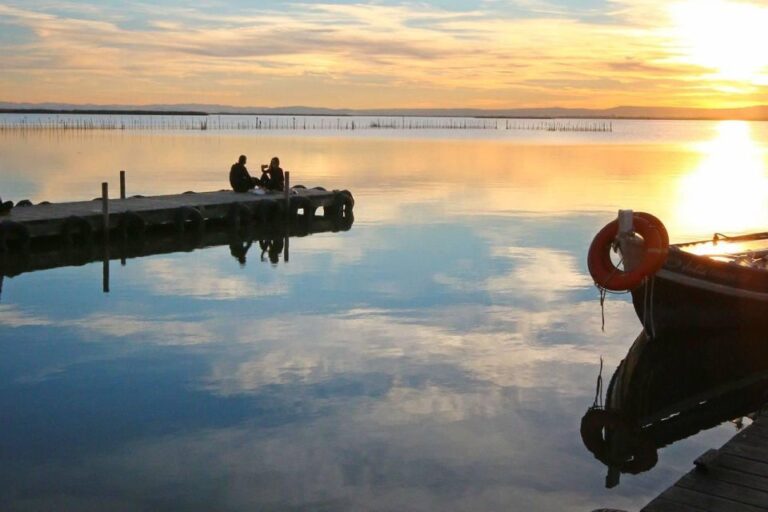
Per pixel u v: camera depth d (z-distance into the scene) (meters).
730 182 41.81
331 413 9.65
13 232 19.17
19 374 10.95
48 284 16.75
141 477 7.88
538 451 8.71
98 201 23.95
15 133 111.44
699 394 11.06
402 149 75.44
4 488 7.60
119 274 17.91
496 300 15.69
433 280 17.47
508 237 23.34
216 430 9.08
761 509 6.36
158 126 179.25
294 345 12.47
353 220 27.02
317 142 91.75
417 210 29.42
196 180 39.19
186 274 18.02
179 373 11.06
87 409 9.67
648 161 60.12
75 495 7.48
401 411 9.77
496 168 50.72
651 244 11.94
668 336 13.38
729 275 13.25
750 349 13.30
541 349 12.50
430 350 12.31
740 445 7.64
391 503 7.47
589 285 17.12
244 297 15.74
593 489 7.88
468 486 7.84
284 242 22.62
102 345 12.38
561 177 44.44
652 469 8.48
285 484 7.79
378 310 14.78
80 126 149.62
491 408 9.94
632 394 10.59
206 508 7.29
